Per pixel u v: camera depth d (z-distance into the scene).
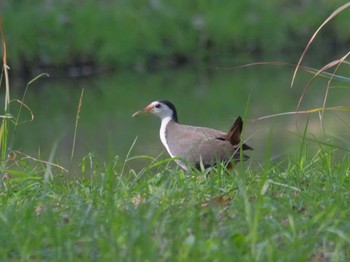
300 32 26.73
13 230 6.86
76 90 21.59
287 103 18.73
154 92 21.06
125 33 24.59
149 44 24.78
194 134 11.95
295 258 6.26
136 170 12.67
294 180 8.59
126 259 6.16
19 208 7.77
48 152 14.62
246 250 6.44
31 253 6.43
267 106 18.59
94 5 24.86
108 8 24.95
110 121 17.62
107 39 24.30
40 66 23.19
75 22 24.23
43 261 6.42
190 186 8.36
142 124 17.30
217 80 22.73
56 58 23.47
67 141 15.66
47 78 22.97
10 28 23.33
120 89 21.56
